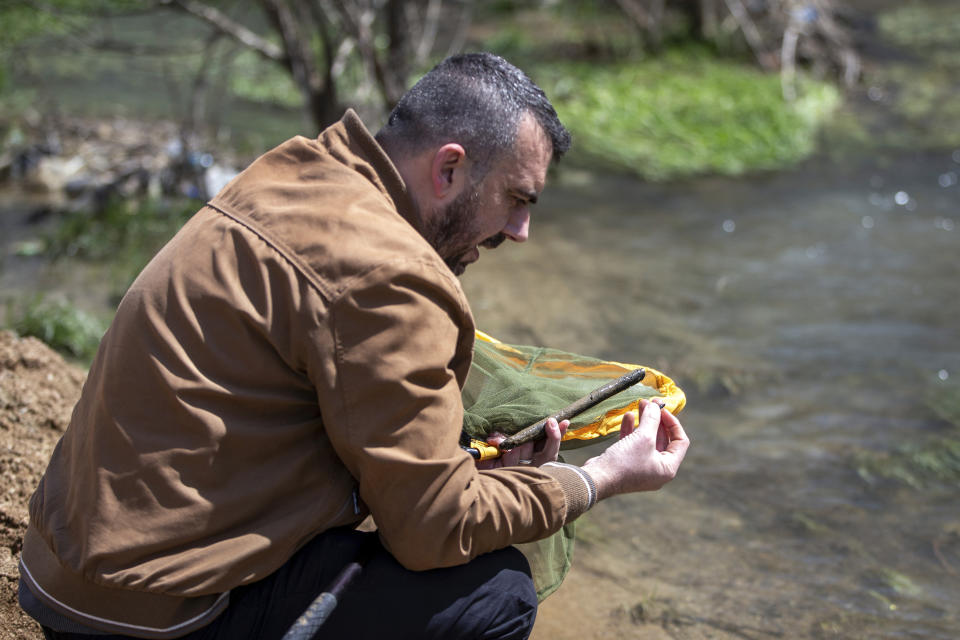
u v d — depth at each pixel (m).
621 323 5.09
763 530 3.42
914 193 7.43
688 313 5.26
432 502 1.83
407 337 1.82
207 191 6.79
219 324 1.86
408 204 2.01
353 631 1.95
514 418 2.37
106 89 9.63
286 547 1.89
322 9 7.04
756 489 3.66
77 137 7.93
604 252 6.19
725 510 3.53
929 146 8.63
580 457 3.89
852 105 9.90
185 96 9.61
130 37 11.27
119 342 1.89
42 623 1.96
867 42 12.16
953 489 3.67
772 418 4.18
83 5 7.22
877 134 9.00
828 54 10.86
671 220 6.89
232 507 1.85
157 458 1.84
